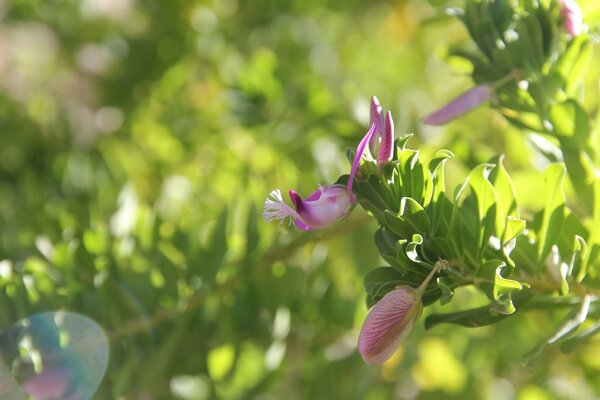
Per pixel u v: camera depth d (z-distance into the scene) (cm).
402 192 40
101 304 47
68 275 47
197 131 59
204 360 48
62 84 64
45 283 46
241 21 65
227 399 49
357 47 69
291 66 63
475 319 40
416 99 59
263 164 56
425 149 52
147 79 64
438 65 65
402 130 54
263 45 65
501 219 40
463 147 47
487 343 53
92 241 48
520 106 44
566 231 42
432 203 40
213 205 52
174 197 55
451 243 40
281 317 49
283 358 50
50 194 57
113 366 46
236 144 58
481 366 53
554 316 51
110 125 62
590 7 44
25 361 46
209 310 48
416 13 67
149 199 58
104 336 46
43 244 49
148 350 47
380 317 39
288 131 56
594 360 51
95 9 65
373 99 40
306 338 50
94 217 51
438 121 43
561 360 51
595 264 42
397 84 65
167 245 48
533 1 43
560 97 44
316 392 51
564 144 43
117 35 65
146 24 65
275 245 48
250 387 49
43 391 46
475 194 40
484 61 45
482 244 40
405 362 52
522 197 49
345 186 40
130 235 49
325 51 66
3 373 45
